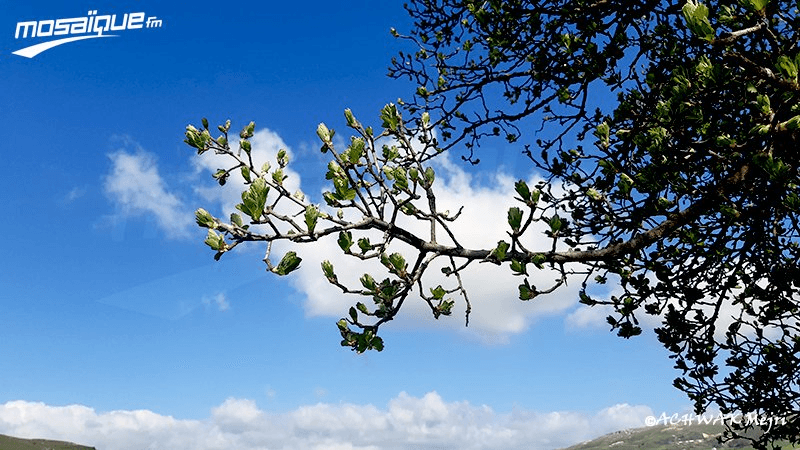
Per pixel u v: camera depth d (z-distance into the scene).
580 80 6.50
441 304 3.91
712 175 4.93
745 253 5.57
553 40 6.71
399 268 3.74
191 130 3.75
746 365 6.33
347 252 3.59
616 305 5.79
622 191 5.02
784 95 3.77
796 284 5.59
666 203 4.76
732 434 6.51
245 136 3.81
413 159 4.04
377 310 3.77
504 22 6.98
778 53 3.66
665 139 4.38
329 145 3.67
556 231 3.95
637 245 4.32
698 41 3.88
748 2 3.28
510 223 3.76
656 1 5.92
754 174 4.29
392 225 3.75
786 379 6.14
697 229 5.62
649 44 6.04
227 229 3.31
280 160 3.79
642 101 5.25
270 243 3.34
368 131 3.82
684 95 3.86
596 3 6.14
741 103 4.20
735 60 3.68
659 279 5.59
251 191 3.22
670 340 6.38
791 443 6.19
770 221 5.56
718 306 5.95
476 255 3.91
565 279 4.02
